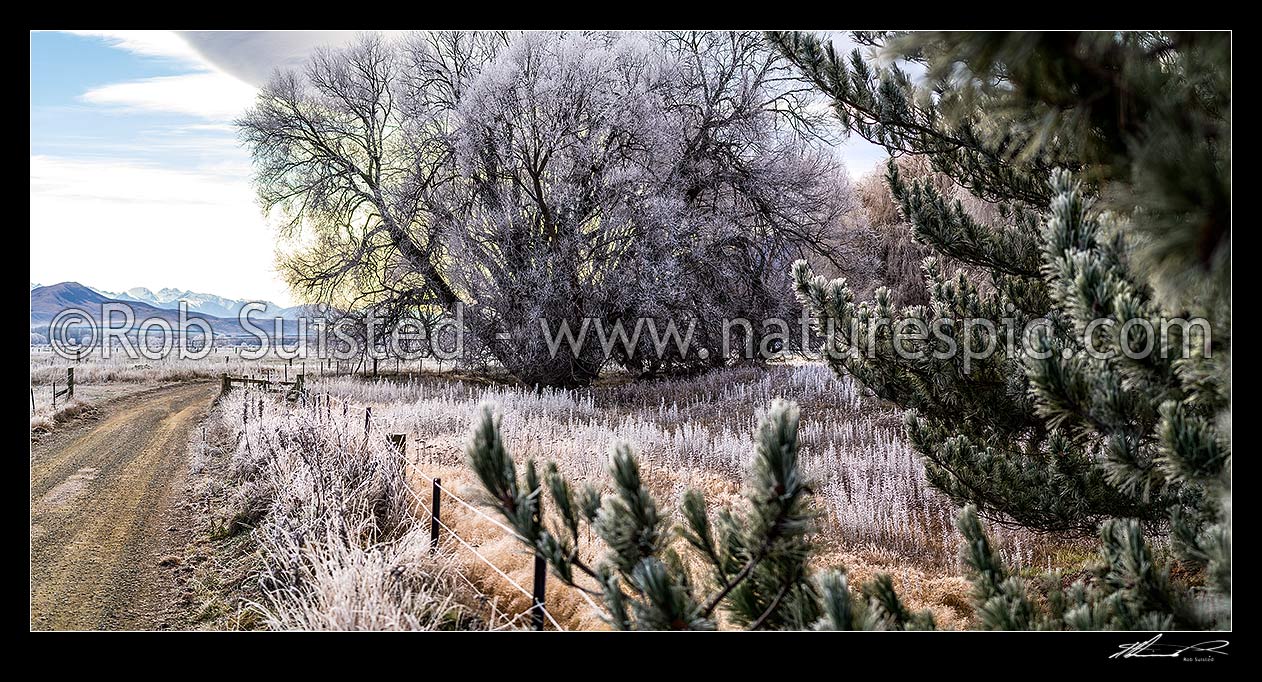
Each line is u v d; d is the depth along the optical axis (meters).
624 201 20.31
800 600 2.27
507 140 20.38
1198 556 2.26
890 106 4.96
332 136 25.94
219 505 8.23
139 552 6.69
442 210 22.08
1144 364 2.20
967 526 2.70
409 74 24.28
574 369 20.86
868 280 23.83
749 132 22.84
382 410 14.27
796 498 2.02
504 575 4.39
